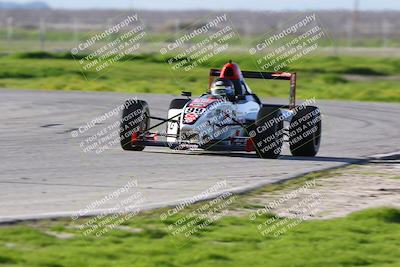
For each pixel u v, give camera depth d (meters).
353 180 46.97
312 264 28.98
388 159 57.31
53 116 82.06
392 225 35.09
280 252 30.41
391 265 29.33
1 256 27.83
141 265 27.81
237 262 28.80
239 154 56.81
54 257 28.22
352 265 29.19
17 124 74.12
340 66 167.38
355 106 104.06
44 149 56.88
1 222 32.88
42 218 33.91
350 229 34.16
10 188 41.19
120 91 121.56
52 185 42.41
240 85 57.97
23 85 126.56
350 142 67.75
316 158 56.44
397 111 98.56
